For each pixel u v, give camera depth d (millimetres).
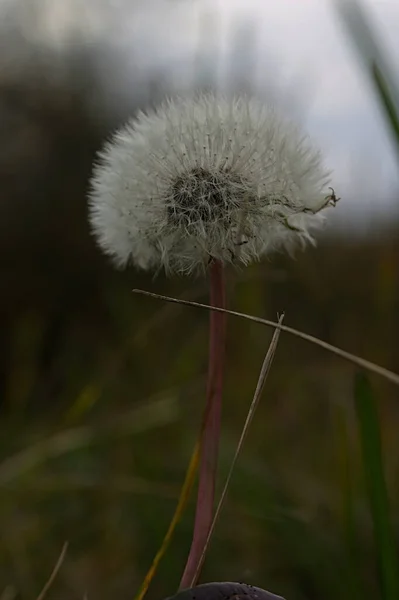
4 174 684
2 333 591
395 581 202
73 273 615
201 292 367
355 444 323
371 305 449
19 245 634
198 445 200
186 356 428
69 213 663
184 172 176
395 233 397
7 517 324
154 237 178
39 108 718
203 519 176
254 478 319
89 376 487
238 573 285
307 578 273
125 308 519
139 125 183
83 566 312
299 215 181
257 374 424
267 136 177
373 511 206
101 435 352
